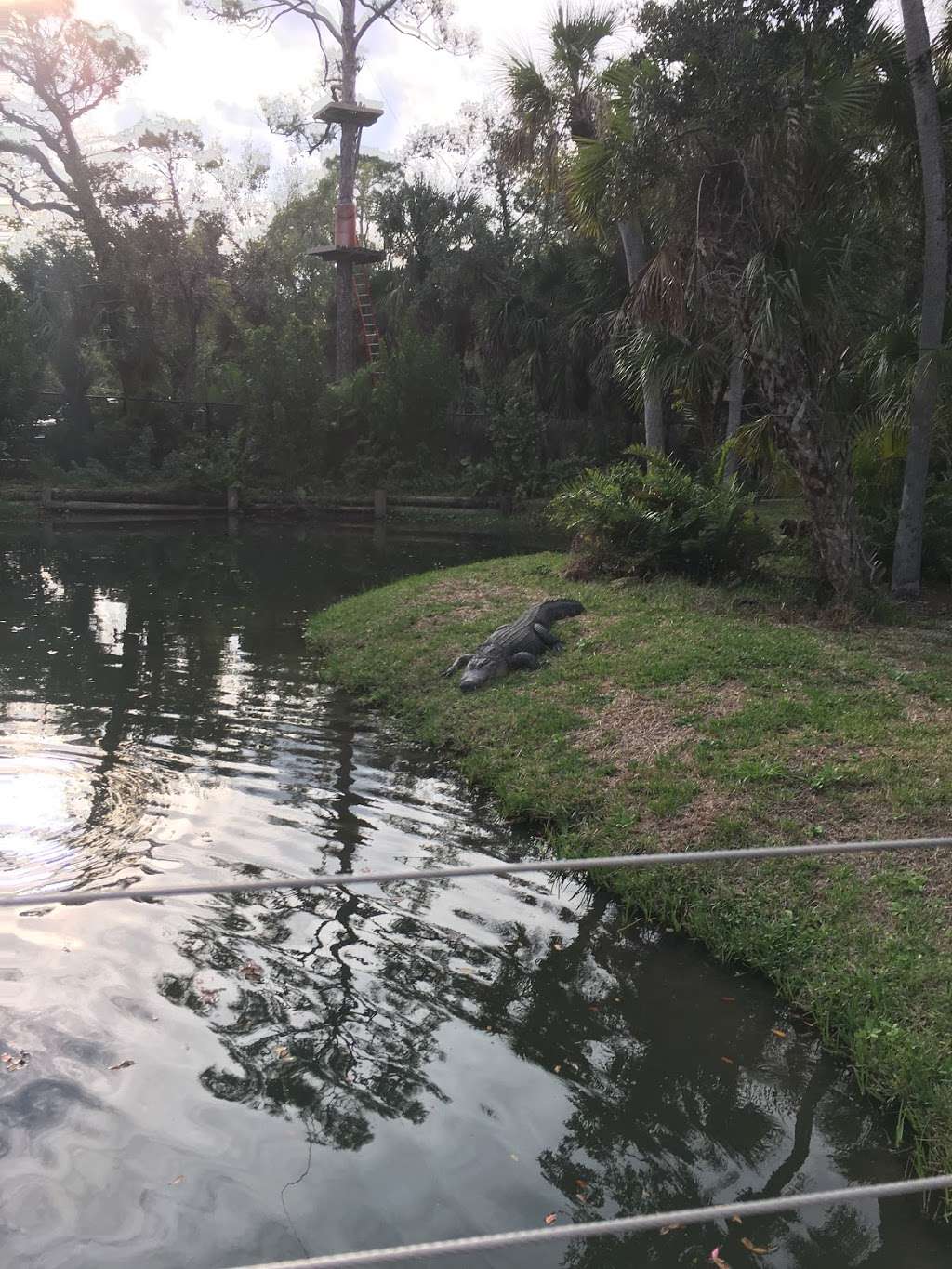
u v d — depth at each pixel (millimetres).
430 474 28359
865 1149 3535
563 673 8523
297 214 41844
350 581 16250
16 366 27016
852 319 9406
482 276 28500
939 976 4332
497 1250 2947
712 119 8914
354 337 31250
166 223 30797
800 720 6852
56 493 24984
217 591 15109
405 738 8188
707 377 11125
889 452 11773
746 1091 3836
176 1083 3629
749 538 11148
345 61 30250
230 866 5516
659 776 6438
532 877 5672
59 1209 3021
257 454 27328
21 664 10312
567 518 12602
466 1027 4113
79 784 6691
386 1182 3195
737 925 4988
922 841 2766
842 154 9359
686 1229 3090
